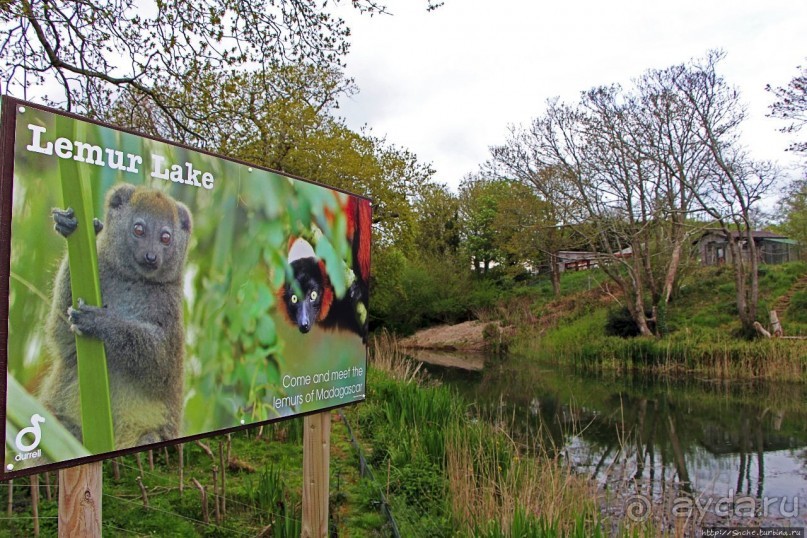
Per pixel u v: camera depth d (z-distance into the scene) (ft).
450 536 18.80
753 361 67.31
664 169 80.94
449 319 133.69
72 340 8.63
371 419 32.68
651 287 84.64
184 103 31.35
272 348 12.19
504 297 133.39
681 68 75.77
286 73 33.83
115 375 9.19
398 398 33.42
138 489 17.84
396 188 78.89
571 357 84.89
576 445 38.01
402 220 78.79
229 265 11.21
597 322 94.07
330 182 65.16
